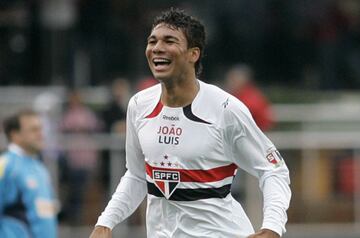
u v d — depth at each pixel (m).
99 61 63.97
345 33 66.38
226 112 20.98
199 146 20.94
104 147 46.84
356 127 49.16
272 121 49.78
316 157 48.06
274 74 67.81
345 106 56.06
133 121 21.70
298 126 49.34
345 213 48.22
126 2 63.88
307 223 48.00
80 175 46.56
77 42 64.06
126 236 46.22
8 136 31.61
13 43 64.38
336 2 66.50
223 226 21.28
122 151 46.91
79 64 63.94
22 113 31.33
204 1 65.44
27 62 64.44
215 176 21.16
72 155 46.59
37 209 31.19
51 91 58.72
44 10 64.06
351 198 48.16
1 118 49.88
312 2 66.75
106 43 63.94
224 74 65.56
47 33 64.31
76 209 46.47
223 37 65.88
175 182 21.11
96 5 63.97
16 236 30.91
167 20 20.88
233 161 21.44
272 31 66.94
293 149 48.00
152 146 21.23
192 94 21.14
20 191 31.06
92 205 46.62
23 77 64.38
